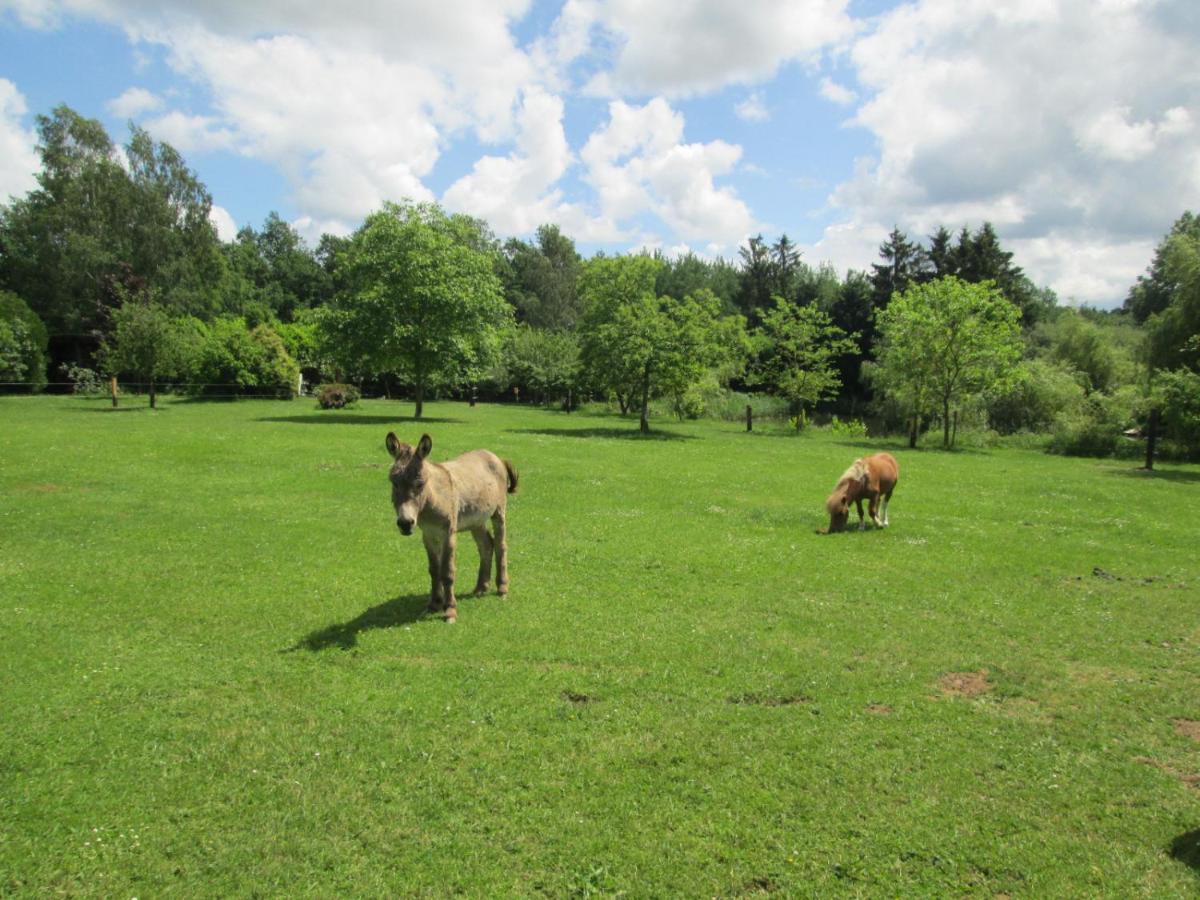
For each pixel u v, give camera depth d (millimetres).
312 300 92812
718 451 26188
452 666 6516
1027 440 35062
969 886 3801
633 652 6973
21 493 13836
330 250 104812
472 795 4520
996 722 5672
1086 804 4570
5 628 7223
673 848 4051
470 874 3824
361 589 8797
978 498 17625
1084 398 36281
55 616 7609
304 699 5793
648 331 32500
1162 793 4703
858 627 7871
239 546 10664
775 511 14703
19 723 5312
